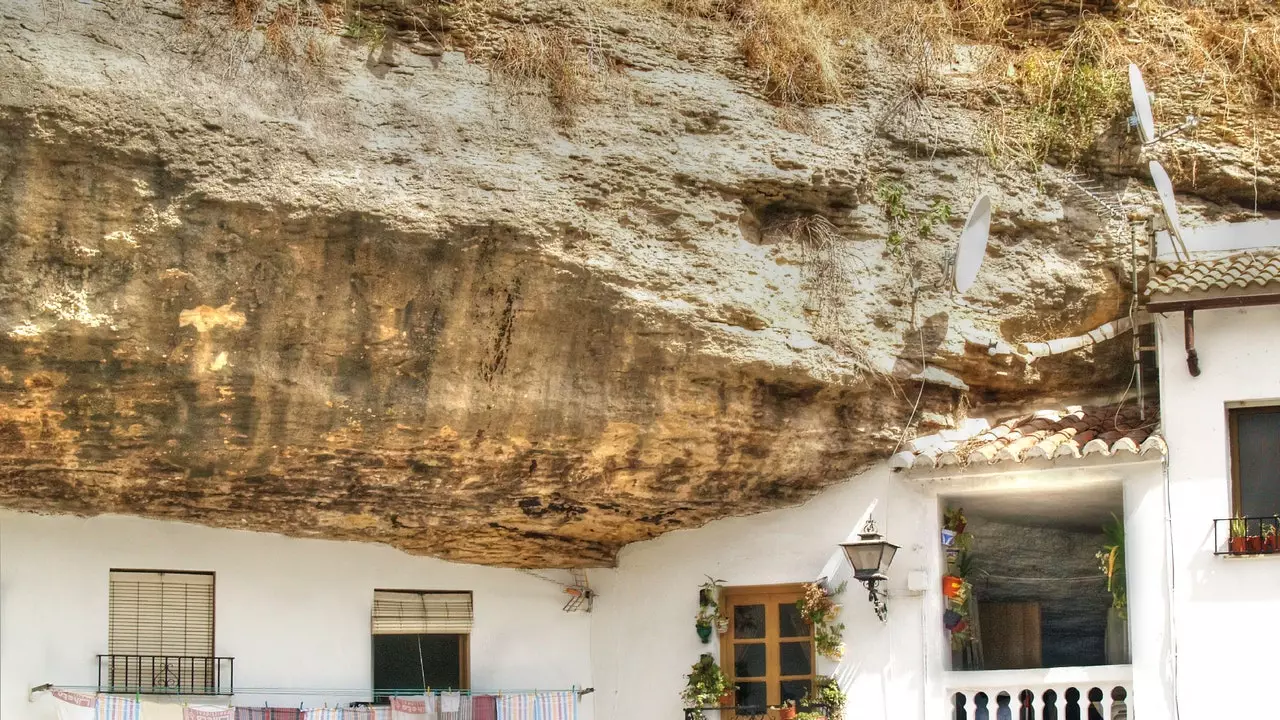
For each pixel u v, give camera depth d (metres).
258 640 15.33
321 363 13.71
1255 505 15.13
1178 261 16.05
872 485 16.08
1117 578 15.98
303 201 13.25
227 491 14.48
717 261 15.07
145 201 12.84
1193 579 14.87
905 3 17.05
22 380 12.78
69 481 13.91
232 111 13.22
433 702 15.44
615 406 14.73
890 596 15.77
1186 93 17.03
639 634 16.80
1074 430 15.84
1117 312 16.56
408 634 16.33
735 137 15.51
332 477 14.57
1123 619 16.20
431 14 14.52
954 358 16.11
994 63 17.17
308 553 15.79
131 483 14.07
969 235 15.52
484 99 14.42
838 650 15.77
